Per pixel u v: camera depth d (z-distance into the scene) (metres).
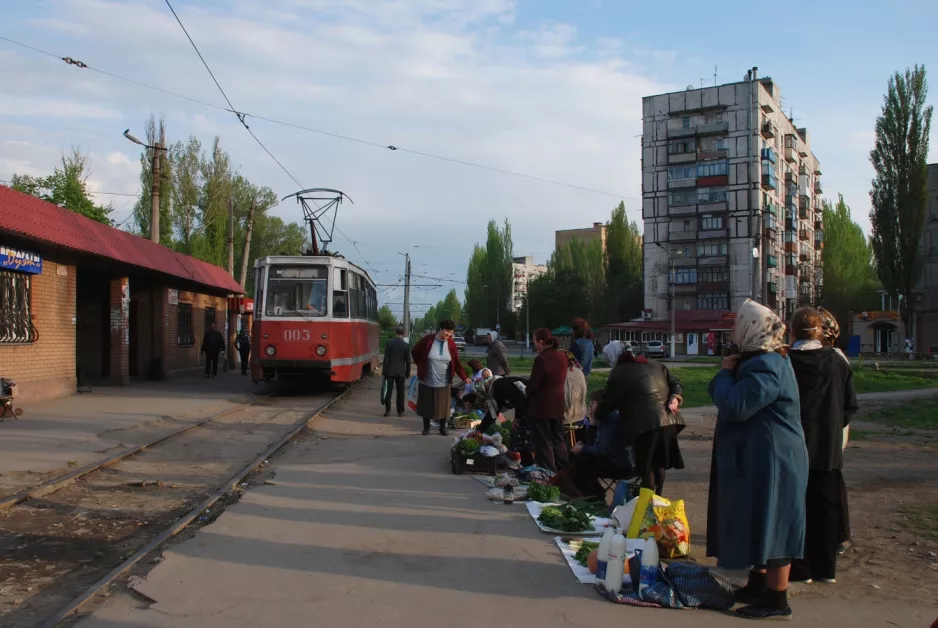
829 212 72.56
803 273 81.25
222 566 5.50
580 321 10.95
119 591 5.00
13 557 5.95
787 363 4.70
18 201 15.47
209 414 15.44
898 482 9.22
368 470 9.59
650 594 4.82
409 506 7.55
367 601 4.80
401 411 16.28
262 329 19.17
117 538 6.58
